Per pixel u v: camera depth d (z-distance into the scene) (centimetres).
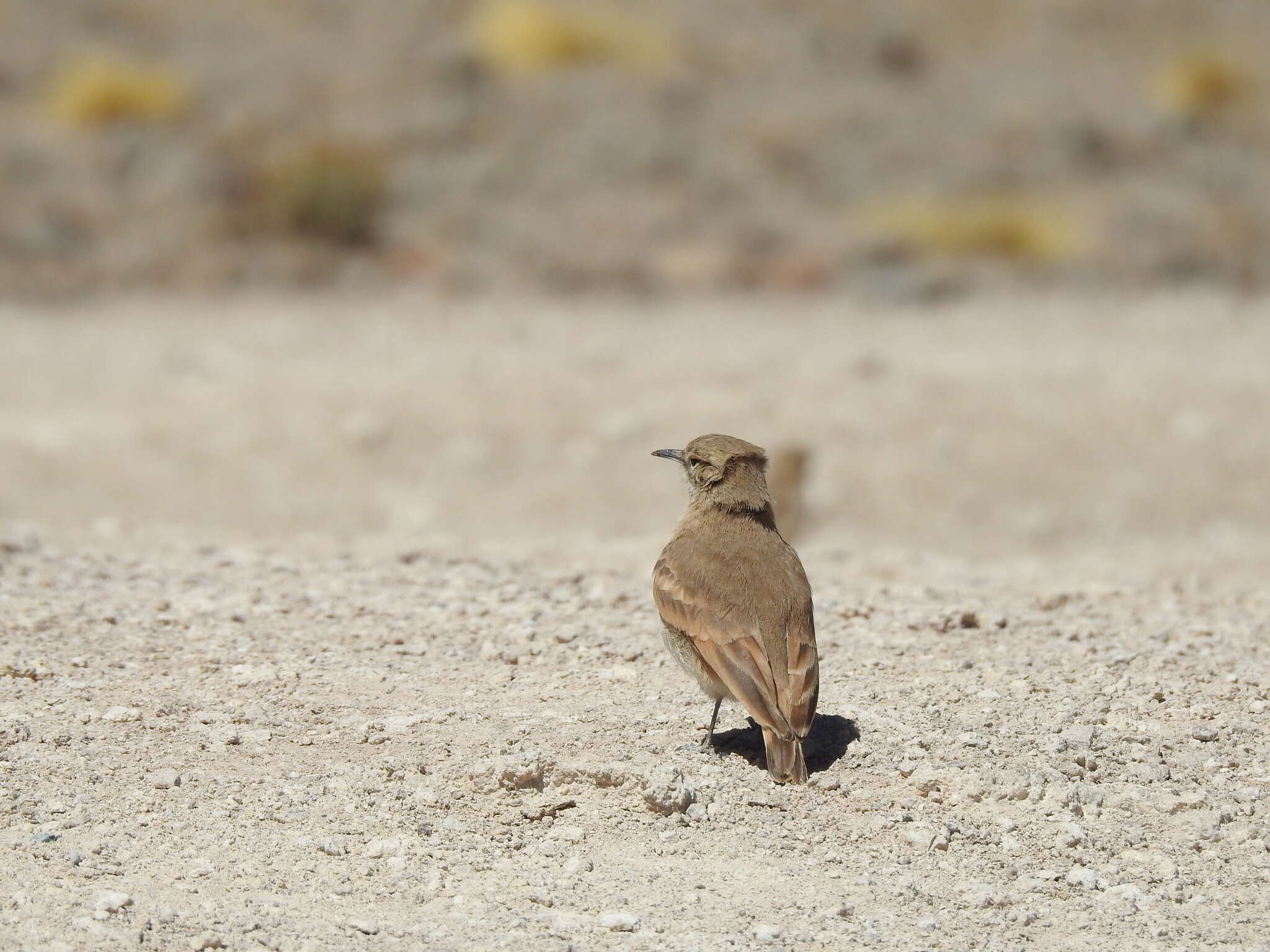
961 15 9206
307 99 7444
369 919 1118
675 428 3612
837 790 1334
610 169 6788
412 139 6988
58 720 1422
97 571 1936
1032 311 5081
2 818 1234
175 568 1983
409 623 1748
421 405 3731
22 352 4319
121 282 5303
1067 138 7194
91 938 1068
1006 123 7400
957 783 1323
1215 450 3491
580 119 7250
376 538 2462
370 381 3950
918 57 8506
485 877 1191
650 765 1340
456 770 1338
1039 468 3450
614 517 3244
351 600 1836
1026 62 8412
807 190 6706
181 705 1467
